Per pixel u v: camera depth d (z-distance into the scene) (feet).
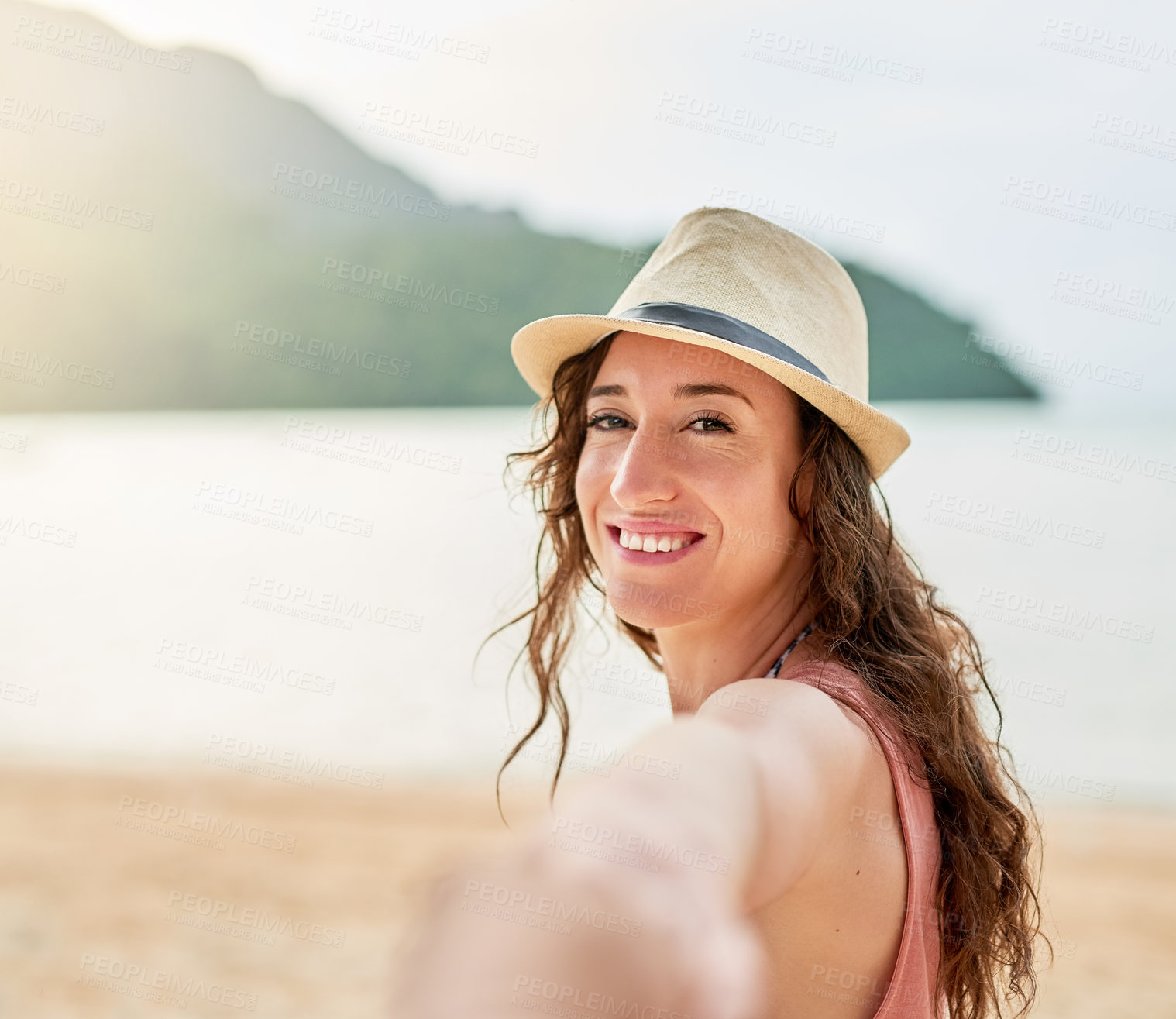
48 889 23.38
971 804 5.35
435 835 26.96
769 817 2.88
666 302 6.19
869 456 6.21
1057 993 19.12
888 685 5.17
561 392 7.66
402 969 1.45
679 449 5.88
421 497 108.37
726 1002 1.62
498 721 40.86
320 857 25.44
